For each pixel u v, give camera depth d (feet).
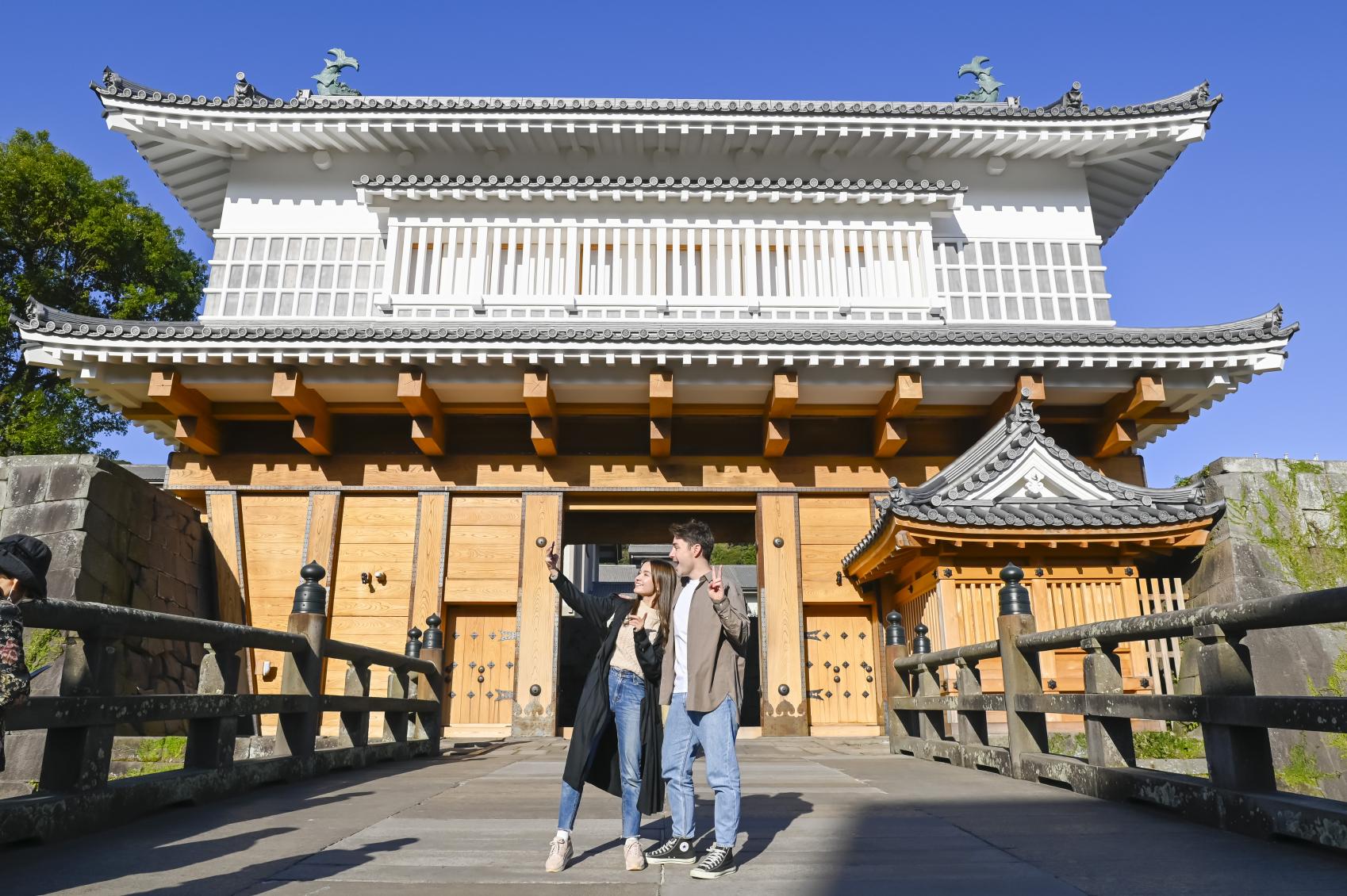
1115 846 12.60
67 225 66.85
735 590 11.55
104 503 32.01
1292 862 11.41
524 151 47.24
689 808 11.65
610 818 15.78
